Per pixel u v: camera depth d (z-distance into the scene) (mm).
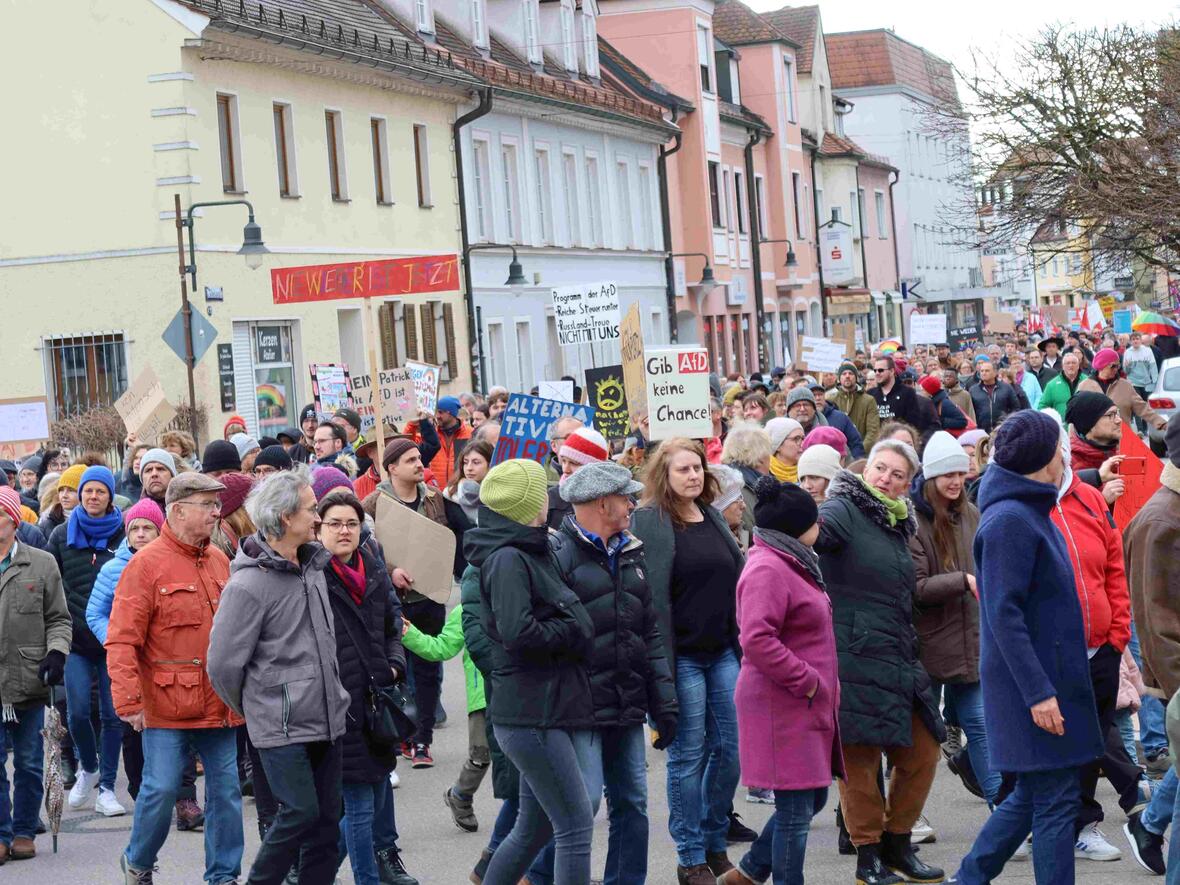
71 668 13812
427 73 40188
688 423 18234
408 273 21953
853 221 80688
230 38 32812
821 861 11000
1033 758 8641
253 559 9445
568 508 12398
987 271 111750
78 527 13727
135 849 10531
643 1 60438
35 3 32562
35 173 32750
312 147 36188
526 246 46438
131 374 32344
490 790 13609
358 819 10047
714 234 61625
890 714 9977
